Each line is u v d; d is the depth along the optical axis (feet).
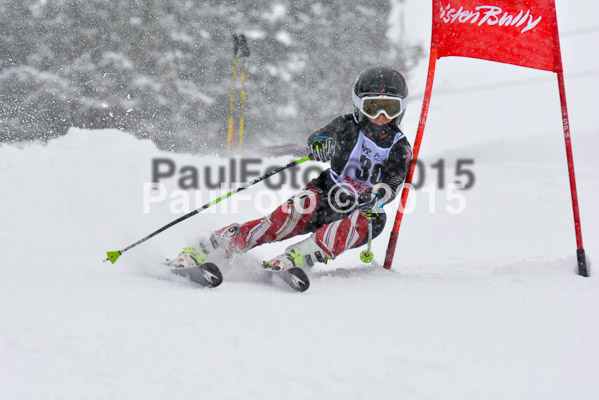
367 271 54.44
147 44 335.67
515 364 27.04
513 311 37.63
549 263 56.34
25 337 25.57
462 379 24.40
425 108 57.52
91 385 20.83
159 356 24.16
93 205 88.58
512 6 57.11
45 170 102.78
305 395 21.18
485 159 188.96
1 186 92.58
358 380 23.08
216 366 23.41
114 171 107.76
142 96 328.49
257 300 36.94
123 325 28.43
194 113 344.90
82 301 33.45
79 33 327.06
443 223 101.14
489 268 60.59
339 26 399.24
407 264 65.31
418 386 22.97
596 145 181.47
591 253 74.95
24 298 33.68
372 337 29.48
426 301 39.83
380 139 51.55
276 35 396.37
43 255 57.41
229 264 47.60
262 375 22.81
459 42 57.67
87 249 61.77
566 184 134.51
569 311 38.27
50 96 318.65
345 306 36.78
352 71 398.42
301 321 31.63
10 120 318.45
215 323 29.81
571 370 26.84
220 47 384.06
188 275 42.88
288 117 394.73
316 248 48.03
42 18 334.85
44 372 21.79
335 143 49.57
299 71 398.42
